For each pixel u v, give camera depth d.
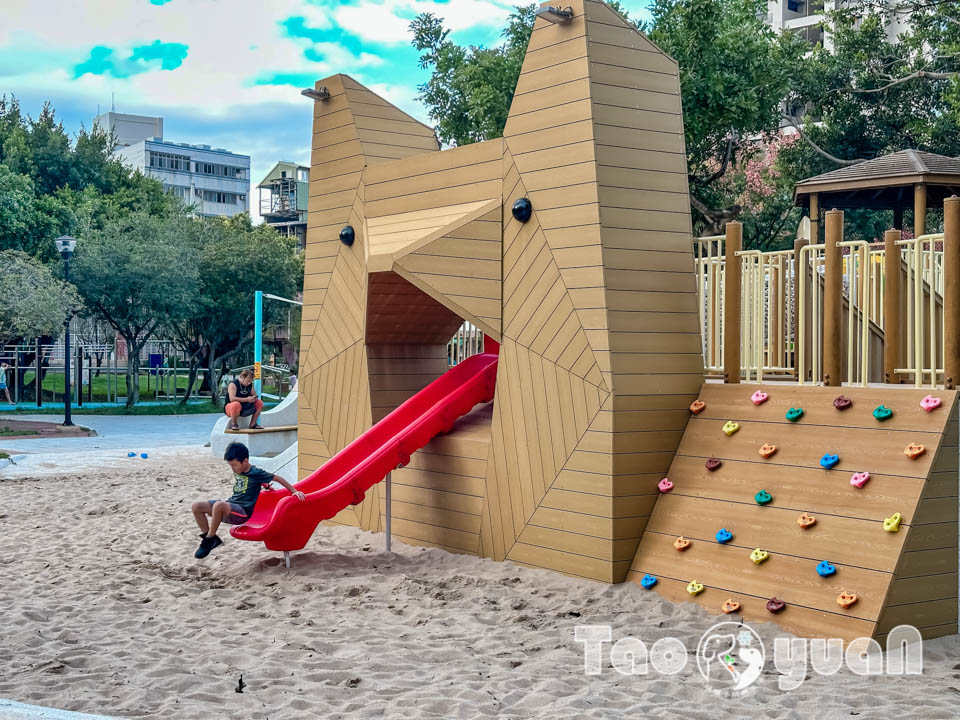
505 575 7.63
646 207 7.57
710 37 17.97
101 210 44.59
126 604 6.86
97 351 40.00
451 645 5.78
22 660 5.24
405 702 4.74
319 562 8.18
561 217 7.59
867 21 28.45
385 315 9.62
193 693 4.79
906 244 6.80
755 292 7.61
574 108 7.51
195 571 8.08
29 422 28.77
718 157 22.36
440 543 8.74
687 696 4.90
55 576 7.69
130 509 11.62
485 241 8.19
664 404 7.46
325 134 10.41
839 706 4.70
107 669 5.14
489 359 9.62
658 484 7.34
